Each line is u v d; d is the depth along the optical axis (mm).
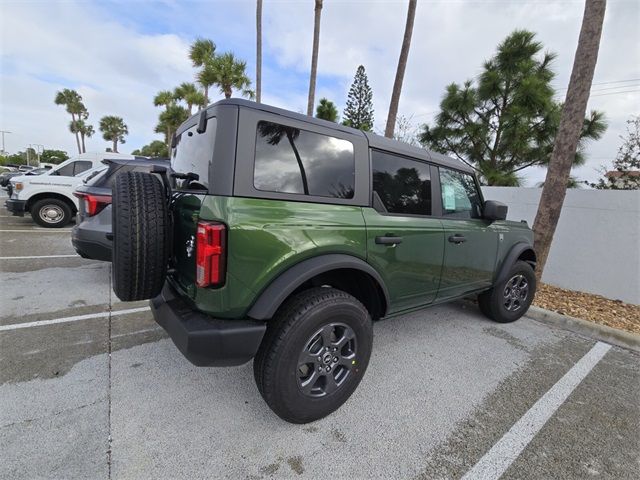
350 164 2223
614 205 4660
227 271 1688
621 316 4035
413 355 2982
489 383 2592
